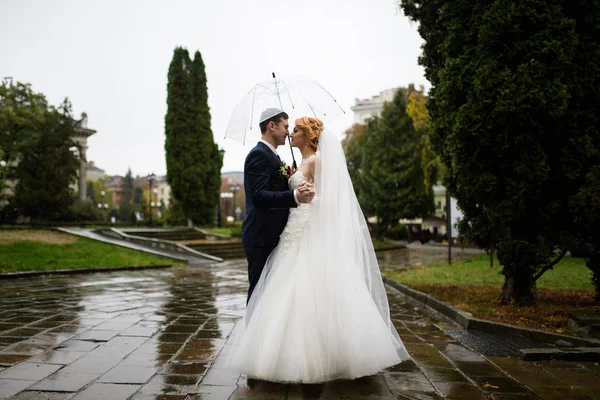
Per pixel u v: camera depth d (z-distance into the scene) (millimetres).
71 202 29438
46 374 3363
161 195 90750
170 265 14633
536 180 5883
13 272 10320
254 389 3152
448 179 7367
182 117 28016
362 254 3760
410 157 29328
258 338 3285
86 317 5680
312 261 3408
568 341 4648
